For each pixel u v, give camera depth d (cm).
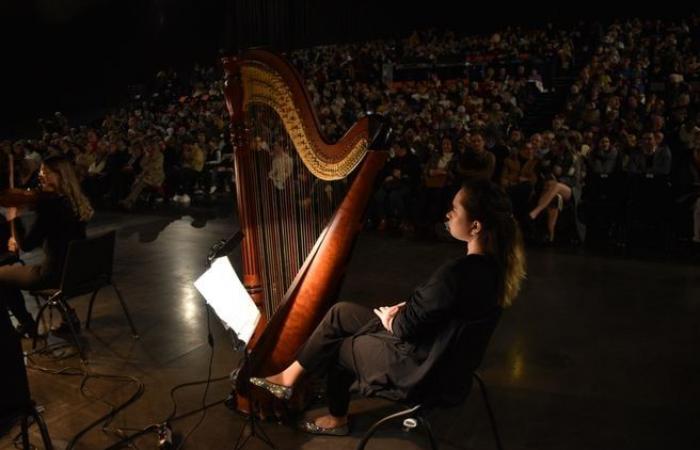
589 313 449
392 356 233
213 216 833
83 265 365
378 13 2147
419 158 776
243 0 2012
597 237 682
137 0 1820
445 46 1770
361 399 323
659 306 464
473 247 224
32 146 1042
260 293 288
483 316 214
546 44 1581
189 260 606
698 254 611
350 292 506
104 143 995
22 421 237
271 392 265
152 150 894
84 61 1717
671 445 279
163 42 1906
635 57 1289
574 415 305
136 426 296
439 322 219
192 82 1742
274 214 288
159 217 829
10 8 1530
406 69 1513
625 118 884
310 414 303
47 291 375
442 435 288
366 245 668
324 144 276
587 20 1912
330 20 2139
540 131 1173
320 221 304
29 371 355
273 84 270
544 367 360
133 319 441
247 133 277
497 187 222
